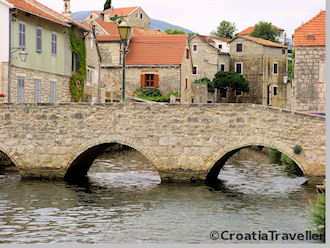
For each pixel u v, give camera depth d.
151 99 74.06
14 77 44.09
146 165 47.84
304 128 33.88
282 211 28.97
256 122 34.38
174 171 35.44
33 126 36.44
